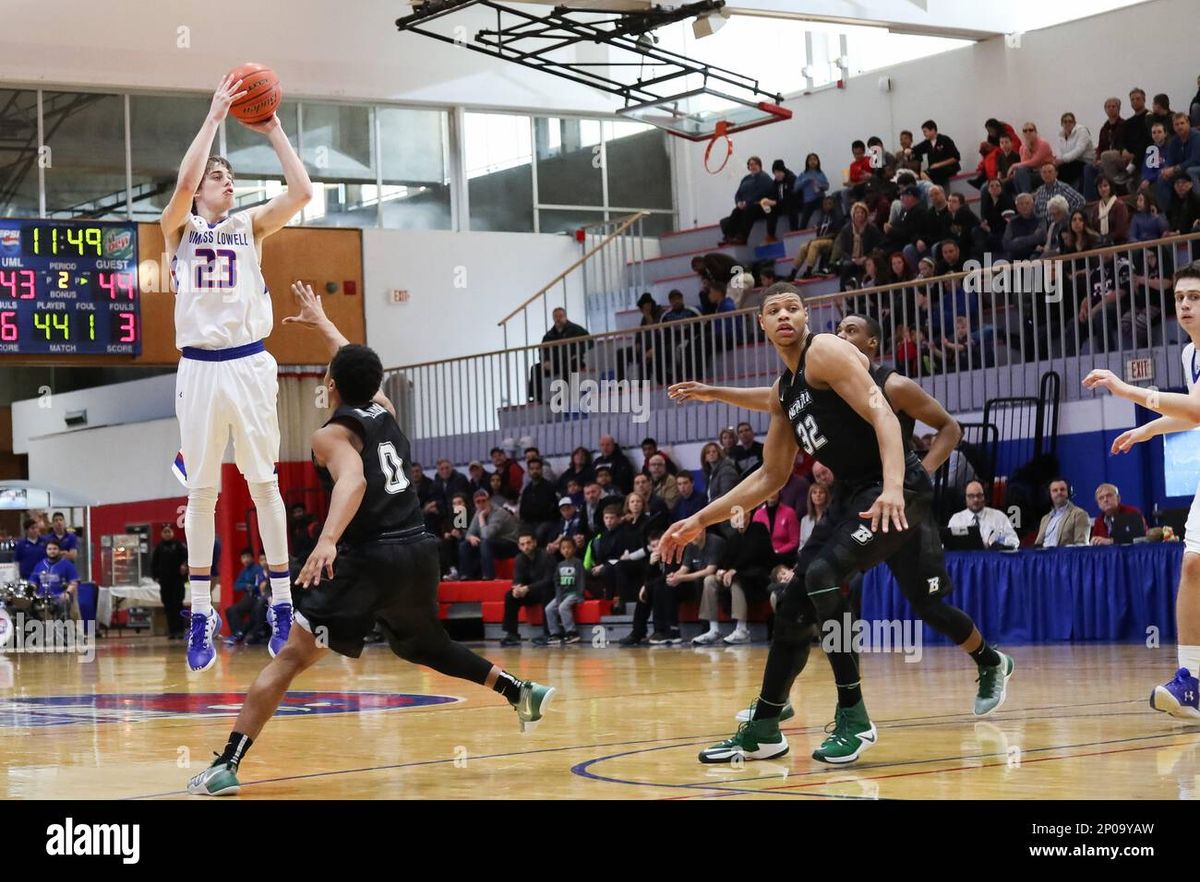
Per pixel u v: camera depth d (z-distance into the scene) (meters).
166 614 20.67
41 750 5.65
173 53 19.42
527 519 16.83
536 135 22.05
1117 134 17.08
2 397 26.23
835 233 19.11
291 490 19.95
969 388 14.27
